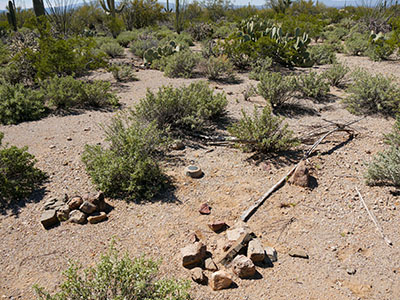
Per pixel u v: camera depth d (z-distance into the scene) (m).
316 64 14.36
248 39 14.44
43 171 5.41
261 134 5.84
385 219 4.23
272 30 14.85
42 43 11.12
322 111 8.23
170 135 6.59
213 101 7.37
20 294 3.21
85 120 7.94
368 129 6.94
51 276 3.42
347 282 3.38
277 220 4.29
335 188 4.89
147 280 2.92
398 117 6.24
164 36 22.94
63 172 5.39
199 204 4.62
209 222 4.25
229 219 4.32
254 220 4.30
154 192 4.80
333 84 10.53
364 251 3.76
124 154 5.09
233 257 3.64
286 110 8.26
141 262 2.94
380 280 3.38
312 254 3.74
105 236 4.01
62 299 2.69
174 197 4.77
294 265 3.59
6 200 4.69
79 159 5.83
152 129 5.60
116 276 2.84
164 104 6.69
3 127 7.54
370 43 16.16
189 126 6.90
